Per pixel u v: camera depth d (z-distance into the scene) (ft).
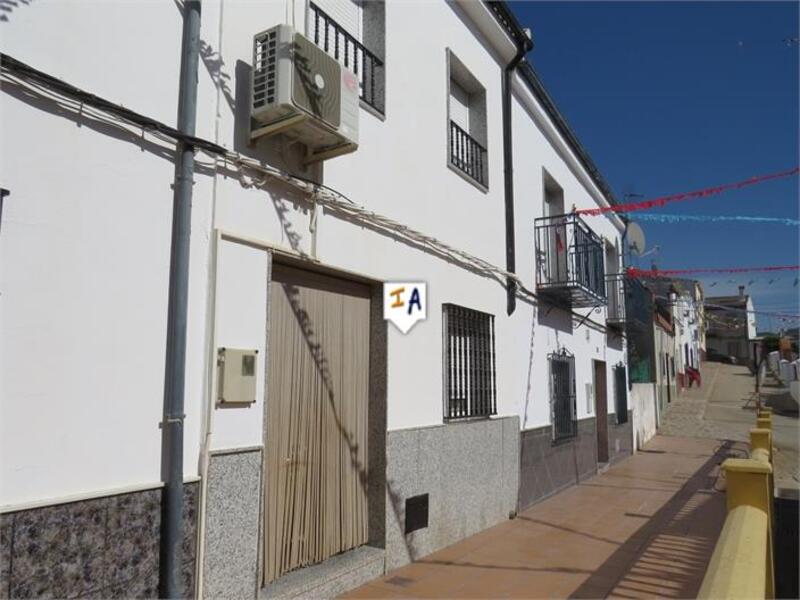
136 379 10.50
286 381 14.87
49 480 9.13
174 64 11.67
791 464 46.50
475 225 24.23
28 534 8.72
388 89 18.94
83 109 9.96
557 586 16.71
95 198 10.07
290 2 14.92
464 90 25.93
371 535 17.46
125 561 9.99
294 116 12.97
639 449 54.08
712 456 48.93
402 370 18.66
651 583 17.02
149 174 11.00
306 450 15.37
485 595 15.81
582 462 35.91
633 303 54.80
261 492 12.86
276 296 14.79
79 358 9.68
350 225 16.63
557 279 31.35
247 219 13.17
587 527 23.72
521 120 30.42
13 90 9.03
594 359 40.57
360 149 17.33
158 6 11.42
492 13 25.44
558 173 35.96
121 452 10.16
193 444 11.53
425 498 19.19
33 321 9.11
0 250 8.77
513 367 26.81
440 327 21.04
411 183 19.85
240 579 12.17
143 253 10.80
